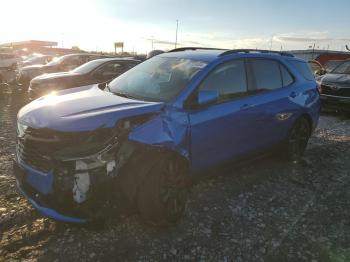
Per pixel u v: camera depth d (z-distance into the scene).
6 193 4.51
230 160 4.72
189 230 3.85
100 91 4.49
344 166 6.14
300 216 4.29
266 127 5.17
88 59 16.95
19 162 3.67
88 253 3.38
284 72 5.72
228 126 4.48
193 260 3.37
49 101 3.96
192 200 4.52
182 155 3.88
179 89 4.13
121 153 3.41
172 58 4.91
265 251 3.55
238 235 3.81
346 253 3.57
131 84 4.64
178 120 3.90
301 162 6.11
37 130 3.44
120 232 3.73
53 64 16.28
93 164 3.25
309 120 6.17
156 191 3.60
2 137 7.15
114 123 3.40
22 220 3.89
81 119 3.36
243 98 4.80
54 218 3.34
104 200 3.37
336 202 4.70
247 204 4.51
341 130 9.12
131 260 3.32
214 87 4.41
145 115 3.68
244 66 4.96
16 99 13.42
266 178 5.39
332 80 11.12
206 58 4.65
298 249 3.61
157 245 3.55
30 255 3.32
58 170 3.24
